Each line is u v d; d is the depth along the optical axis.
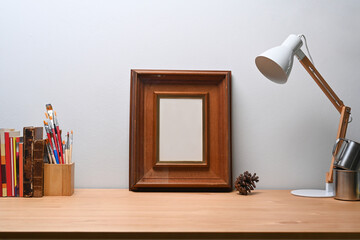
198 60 1.37
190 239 0.76
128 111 1.36
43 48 1.36
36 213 0.93
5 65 1.35
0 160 1.17
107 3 1.37
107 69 1.36
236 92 1.37
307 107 1.38
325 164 1.37
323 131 1.37
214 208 1.00
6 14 1.35
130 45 1.37
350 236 0.77
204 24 1.38
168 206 1.03
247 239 0.76
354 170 1.13
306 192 1.26
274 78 1.17
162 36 1.37
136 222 0.84
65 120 1.35
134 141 1.30
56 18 1.36
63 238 0.76
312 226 0.81
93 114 1.36
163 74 1.33
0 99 1.34
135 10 1.37
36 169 1.16
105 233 0.76
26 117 1.35
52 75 1.35
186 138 1.34
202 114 1.35
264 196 1.20
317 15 1.38
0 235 0.76
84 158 1.35
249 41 1.38
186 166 1.32
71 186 1.20
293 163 1.37
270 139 1.37
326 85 1.23
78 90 1.36
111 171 1.35
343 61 1.38
